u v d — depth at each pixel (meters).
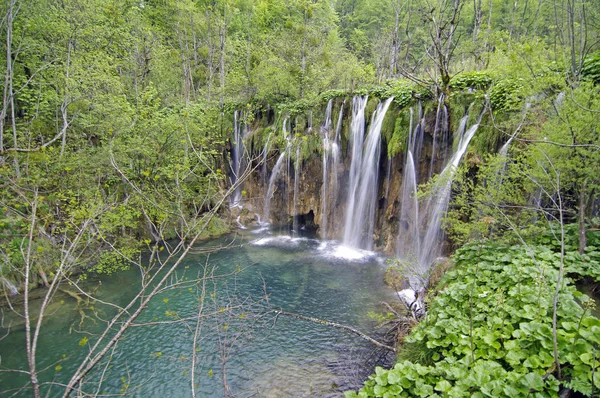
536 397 3.09
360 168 13.94
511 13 19.39
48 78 13.70
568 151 5.47
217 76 24.89
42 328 8.42
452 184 7.89
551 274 4.99
